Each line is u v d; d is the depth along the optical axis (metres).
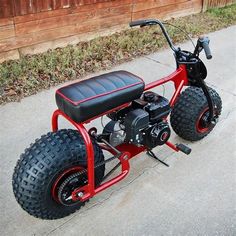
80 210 2.60
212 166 3.07
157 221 2.54
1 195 2.70
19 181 2.22
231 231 2.49
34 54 4.73
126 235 2.43
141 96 2.63
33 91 4.04
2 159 3.05
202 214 2.61
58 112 2.33
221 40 5.81
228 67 4.88
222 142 3.38
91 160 2.21
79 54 4.80
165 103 2.63
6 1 4.19
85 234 2.43
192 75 2.87
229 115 3.79
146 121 2.50
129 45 5.15
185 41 5.60
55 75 4.32
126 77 2.45
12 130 3.42
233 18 6.80
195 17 6.64
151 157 3.12
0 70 4.23
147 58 4.99
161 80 2.79
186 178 2.93
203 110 3.08
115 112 2.54
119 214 2.58
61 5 4.69
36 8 4.48
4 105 3.78
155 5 5.93
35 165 2.20
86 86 2.28
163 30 2.80
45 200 2.28
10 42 4.45
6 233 2.41
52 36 4.82
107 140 2.62
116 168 2.73
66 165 2.26
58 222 2.50
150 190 2.79
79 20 5.00
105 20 5.32
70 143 2.28
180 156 3.15
